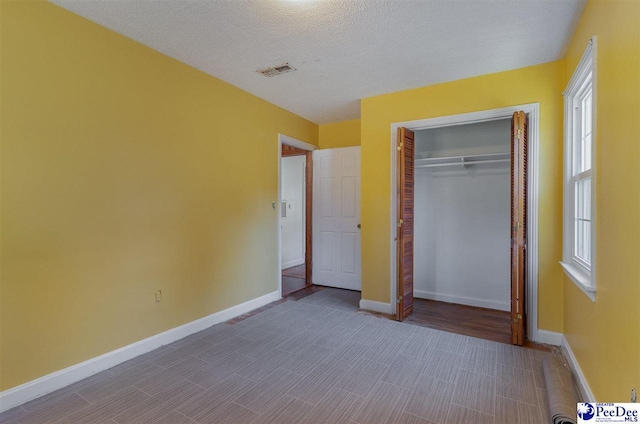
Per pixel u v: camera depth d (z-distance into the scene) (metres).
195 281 3.02
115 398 1.97
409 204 3.46
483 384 2.14
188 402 1.94
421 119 3.40
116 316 2.40
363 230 3.76
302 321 3.33
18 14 1.90
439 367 2.37
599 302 1.73
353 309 3.73
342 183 4.68
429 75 3.12
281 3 2.02
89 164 2.23
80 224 2.19
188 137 2.94
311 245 4.94
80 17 2.17
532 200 2.84
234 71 3.06
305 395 2.02
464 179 4.02
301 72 3.07
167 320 2.77
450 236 4.10
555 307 2.78
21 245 1.92
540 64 2.84
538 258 2.83
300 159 6.69
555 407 1.79
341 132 4.84
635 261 1.31
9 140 1.87
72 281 2.15
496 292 3.82
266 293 3.94
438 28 2.30
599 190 1.74
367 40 2.47
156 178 2.67
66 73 2.11
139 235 2.55
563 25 2.26
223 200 3.32
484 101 3.07
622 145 1.44
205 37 2.45
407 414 1.83
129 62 2.47
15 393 1.88
